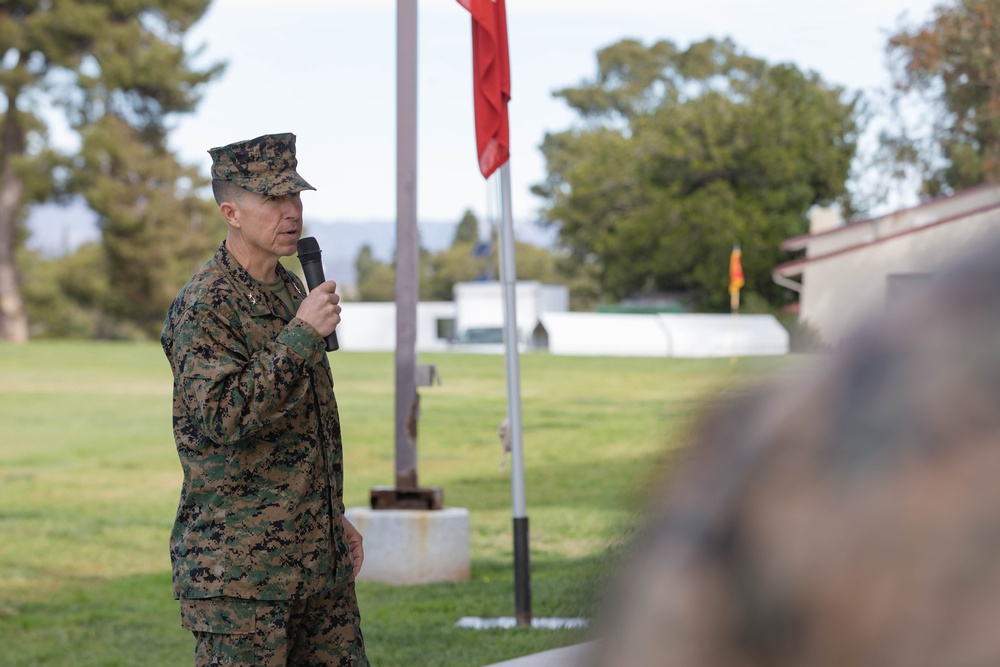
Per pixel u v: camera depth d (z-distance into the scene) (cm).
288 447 402
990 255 36
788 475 36
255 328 407
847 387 36
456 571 1036
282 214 413
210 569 394
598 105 8838
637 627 37
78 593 1105
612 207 6384
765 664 34
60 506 1734
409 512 1045
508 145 795
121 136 5994
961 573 33
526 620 831
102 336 8200
